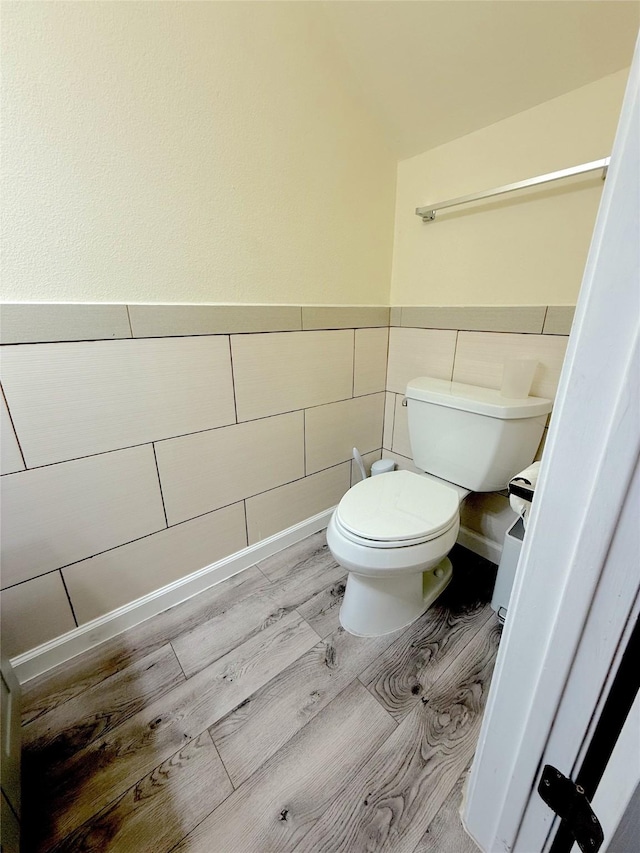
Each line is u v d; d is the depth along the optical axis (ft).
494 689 2.02
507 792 2.11
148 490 3.72
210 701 3.24
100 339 3.12
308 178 4.04
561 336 3.74
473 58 3.41
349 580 3.90
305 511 5.32
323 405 4.99
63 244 2.83
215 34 3.13
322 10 3.61
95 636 3.70
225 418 4.08
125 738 2.97
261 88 3.49
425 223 4.68
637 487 1.29
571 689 1.68
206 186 3.40
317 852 2.36
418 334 5.08
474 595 4.38
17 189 2.59
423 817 2.51
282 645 3.76
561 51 3.09
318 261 4.38
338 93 4.02
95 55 2.67
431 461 4.63
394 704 3.20
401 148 4.60
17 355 2.79
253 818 2.52
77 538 3.39
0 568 3.06
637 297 1.17
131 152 2.96
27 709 3.18
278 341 4.27
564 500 1.49
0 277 2.65
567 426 1.43
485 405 3.82
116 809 2.57
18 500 3.01
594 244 1.26
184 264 3.44
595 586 1.47
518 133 3.68
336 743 2.93
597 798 1.71
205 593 4.42
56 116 2.62
